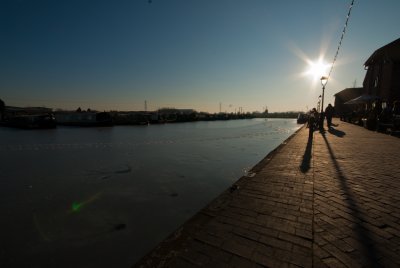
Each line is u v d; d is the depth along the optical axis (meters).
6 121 36.31
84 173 7.78
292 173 4.91
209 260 2.07
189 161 9.73
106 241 3.55
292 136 12.70
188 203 5.12
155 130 29.64
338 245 2.29
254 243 2.32
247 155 11.20
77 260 3.10
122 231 3.86
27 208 4.84
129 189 6.09
